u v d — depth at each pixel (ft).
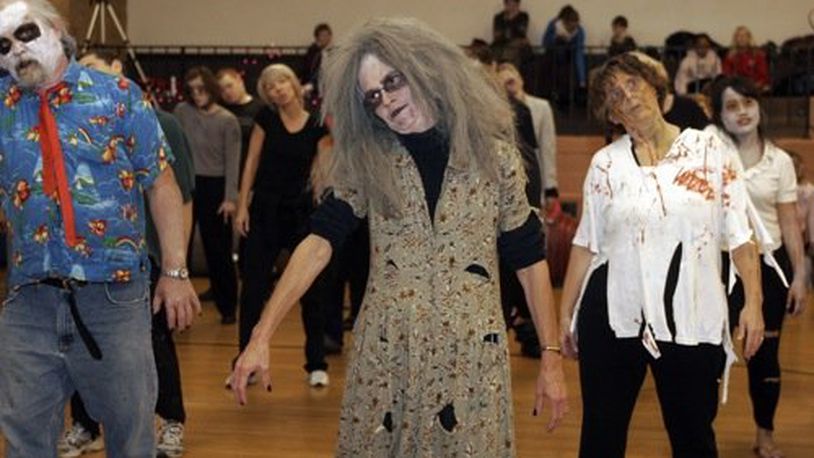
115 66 18.65
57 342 12.44
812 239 41.16
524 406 22.76
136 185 12.70
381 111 10.88
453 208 11.00
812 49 56.70
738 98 18.06
